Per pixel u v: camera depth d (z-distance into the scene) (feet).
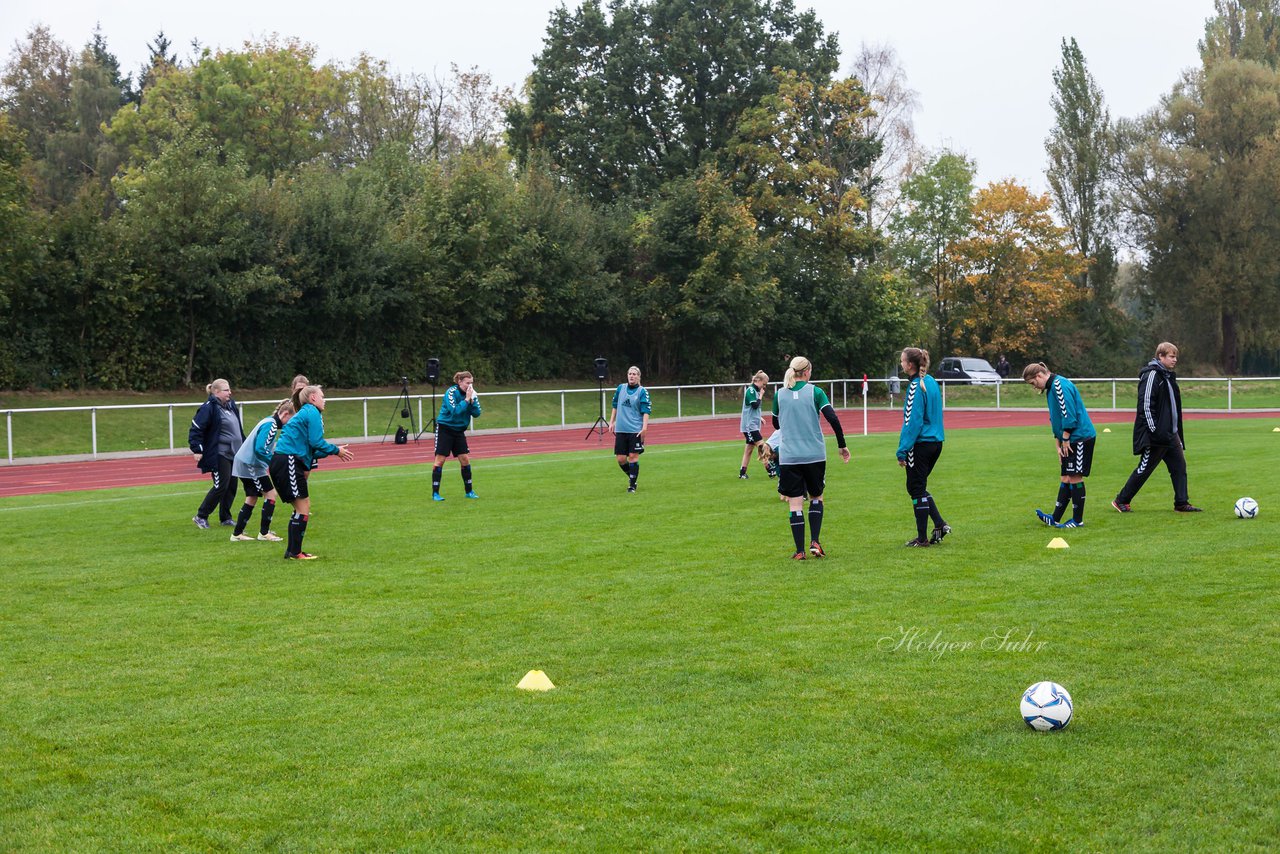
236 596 30.83
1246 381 135.64
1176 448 42.19
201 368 132.87
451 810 15.43
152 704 20.68
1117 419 120.57
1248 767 16.20
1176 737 17.52
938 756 17.04
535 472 68.39
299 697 21.01
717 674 21.84
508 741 18.17
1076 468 39.17
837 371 179.63
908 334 181.06
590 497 53.72
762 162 171.12
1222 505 44.09
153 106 178.09
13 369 117.29
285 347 139.54
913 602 27.84
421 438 112.57
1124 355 218.18
